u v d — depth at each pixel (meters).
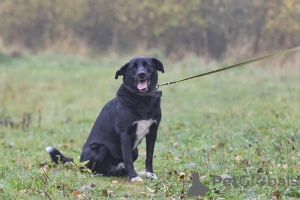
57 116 13.21
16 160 7.56
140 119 6.34
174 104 14.57
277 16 25.38
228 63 22.59
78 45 27.16
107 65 24.36
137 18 28.22
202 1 26.59
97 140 6.78
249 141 8.38
